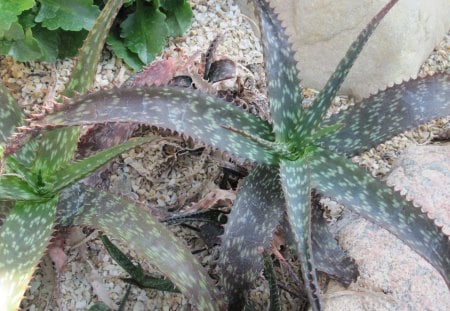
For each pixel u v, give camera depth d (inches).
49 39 31.6
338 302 24.0
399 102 22.8
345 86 35.4
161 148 30.5
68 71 32.4
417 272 24.0
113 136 26.4
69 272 27.4
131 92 19.0
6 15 27.4
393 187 20.8
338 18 33.7
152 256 20.7
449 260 19.8
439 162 28.4
